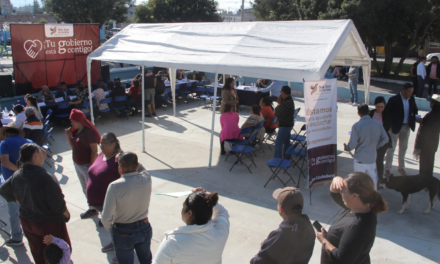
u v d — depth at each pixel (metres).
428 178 5.29
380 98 5.86
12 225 4.45
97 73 14.30
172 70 11.54
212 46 7.29
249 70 6.19
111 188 3.27
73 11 34.03
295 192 2.63
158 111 12.87
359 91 14.61
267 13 25.23
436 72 14.62
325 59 5.68
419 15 18.75
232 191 6.32
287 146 7.20
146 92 11.71
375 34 20.02
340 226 2.52
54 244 3.38
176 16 37.62
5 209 5.57
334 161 5.75
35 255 3.65
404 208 5.42
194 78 15.28
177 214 5.45
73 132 5.17
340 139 9.41
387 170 6.66
